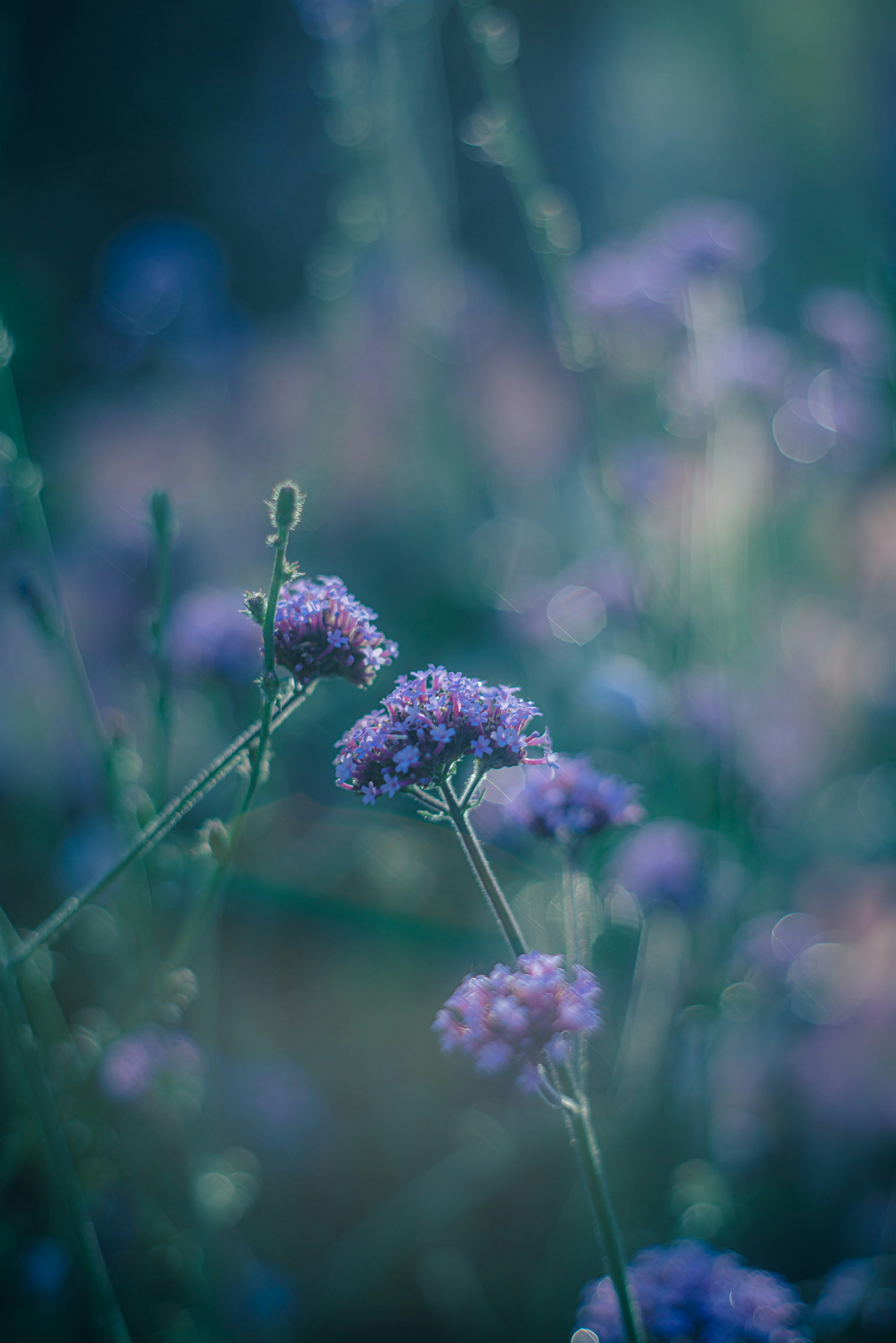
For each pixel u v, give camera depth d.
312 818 0.75
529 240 0.90
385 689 0.81
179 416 1.01
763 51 1.53
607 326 0.77
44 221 1.51
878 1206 0.67
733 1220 0.66
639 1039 0.68
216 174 1.59
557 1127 0.68
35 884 0.74
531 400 0.96
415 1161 0.69
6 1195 0.66
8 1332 0.61
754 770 0.72
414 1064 0.71
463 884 0.73
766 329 1.09
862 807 0.78
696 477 0.74
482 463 0.91
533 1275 0.67
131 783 0.61
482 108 0.79
